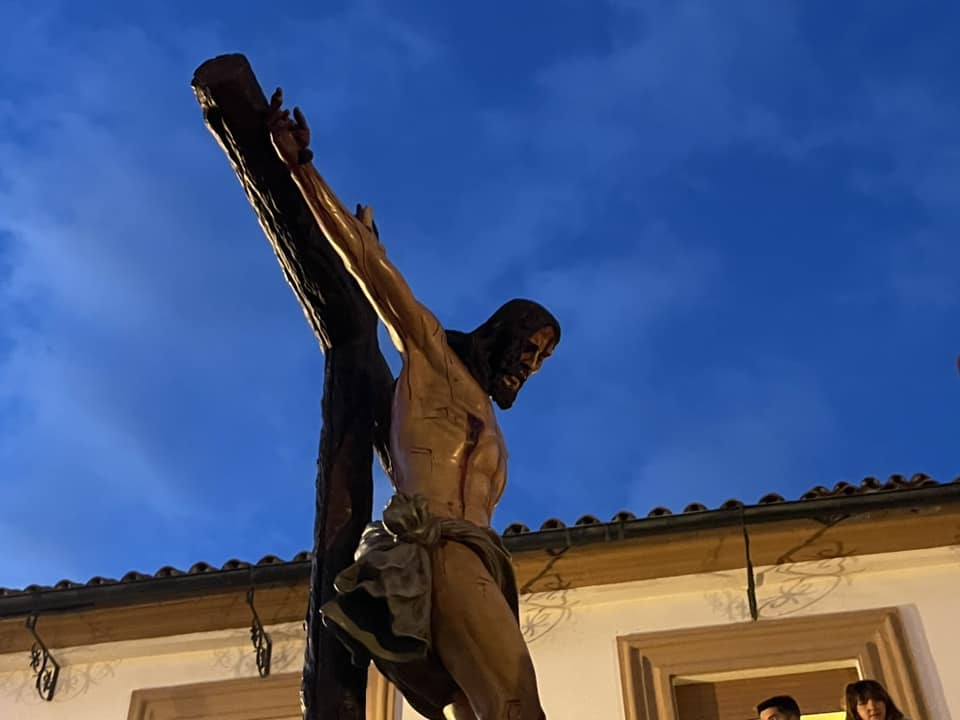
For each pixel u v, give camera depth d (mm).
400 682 2979
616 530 10414
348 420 3449
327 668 3045
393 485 3270
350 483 3342
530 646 10477
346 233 3340
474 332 3512
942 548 10531
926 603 10258
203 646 11078
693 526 10391
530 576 10711
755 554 10617
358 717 3020
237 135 3457
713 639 10289
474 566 2936
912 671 9852
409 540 2926
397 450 3250
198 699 10734
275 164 3480
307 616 3186
